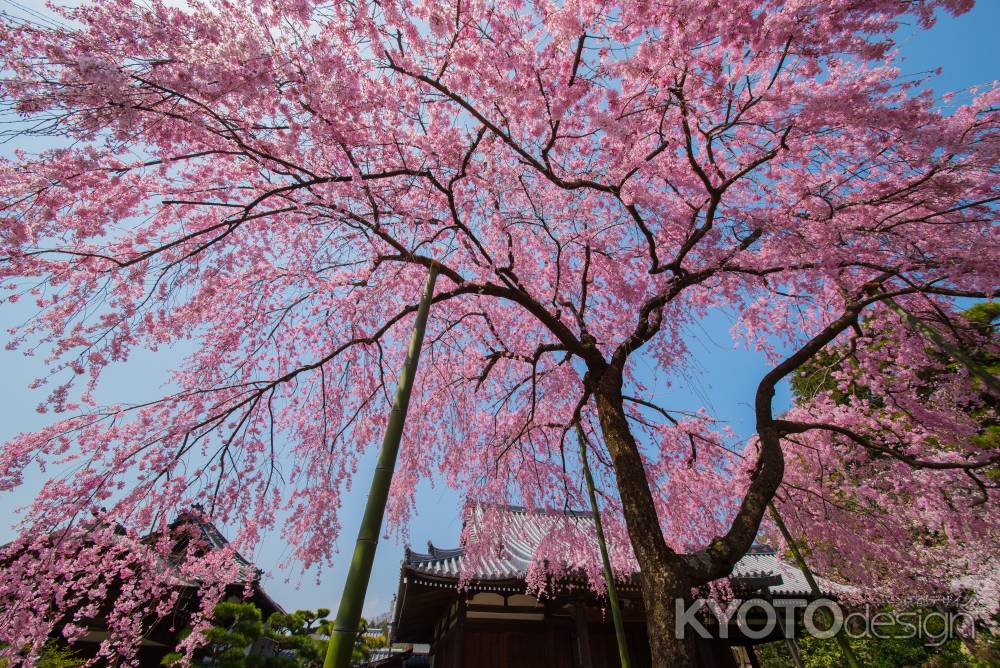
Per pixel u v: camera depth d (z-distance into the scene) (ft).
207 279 14.03
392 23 11.23
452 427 20.71
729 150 17.12
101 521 11.97
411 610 30.76
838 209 15.51
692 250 18.60
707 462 21.26
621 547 20.54
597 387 17.12
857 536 20.88
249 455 15.42
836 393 24.59
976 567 25.58
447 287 19.86
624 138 12.43
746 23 10.51
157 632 24.86
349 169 12.68
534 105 12.53
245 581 15.26
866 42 10.71
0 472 10.93
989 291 14.75
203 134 11.26
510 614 26.73
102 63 7.74
